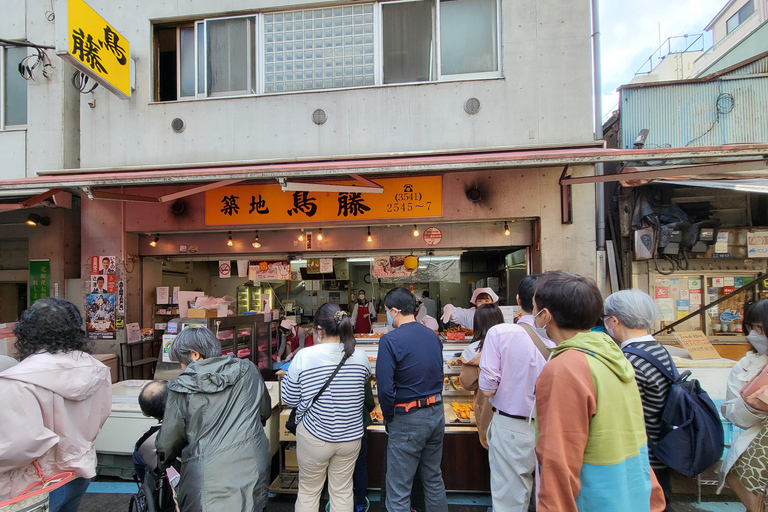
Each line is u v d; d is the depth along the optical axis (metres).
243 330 5.82
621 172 4.79
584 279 1.54
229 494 1.96
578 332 1.51
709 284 4.82
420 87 4.93
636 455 1.37
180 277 7.52
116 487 3.51
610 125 5.75
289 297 9.02
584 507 1.31
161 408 2.42
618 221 5.00
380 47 5.14
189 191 4.39
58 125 5.50
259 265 5.88
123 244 5.40
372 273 5.72
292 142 5.07
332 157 4.79
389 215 4.98
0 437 1.70
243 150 5.14
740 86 4.95
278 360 6.75
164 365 4.93
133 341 5.41
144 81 5.30
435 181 4.93
